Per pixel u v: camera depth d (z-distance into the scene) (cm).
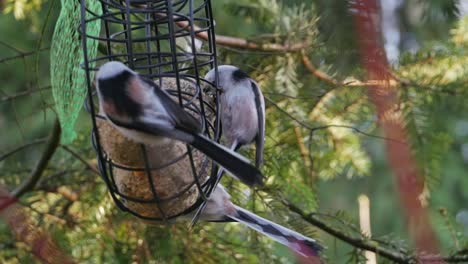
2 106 1412
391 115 364
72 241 1045
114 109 567
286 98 1092
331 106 1102
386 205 1424
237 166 531
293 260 1060
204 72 977
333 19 498
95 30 781
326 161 1123
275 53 1062
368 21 341
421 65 1075
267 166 1016
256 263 1037
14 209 623
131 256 1045
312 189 1087
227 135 843
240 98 841
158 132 552
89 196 1091
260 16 1138
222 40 1107
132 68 689
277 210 995
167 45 1001
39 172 1057
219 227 1082
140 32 993
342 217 1028
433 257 452
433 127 1058
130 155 634
